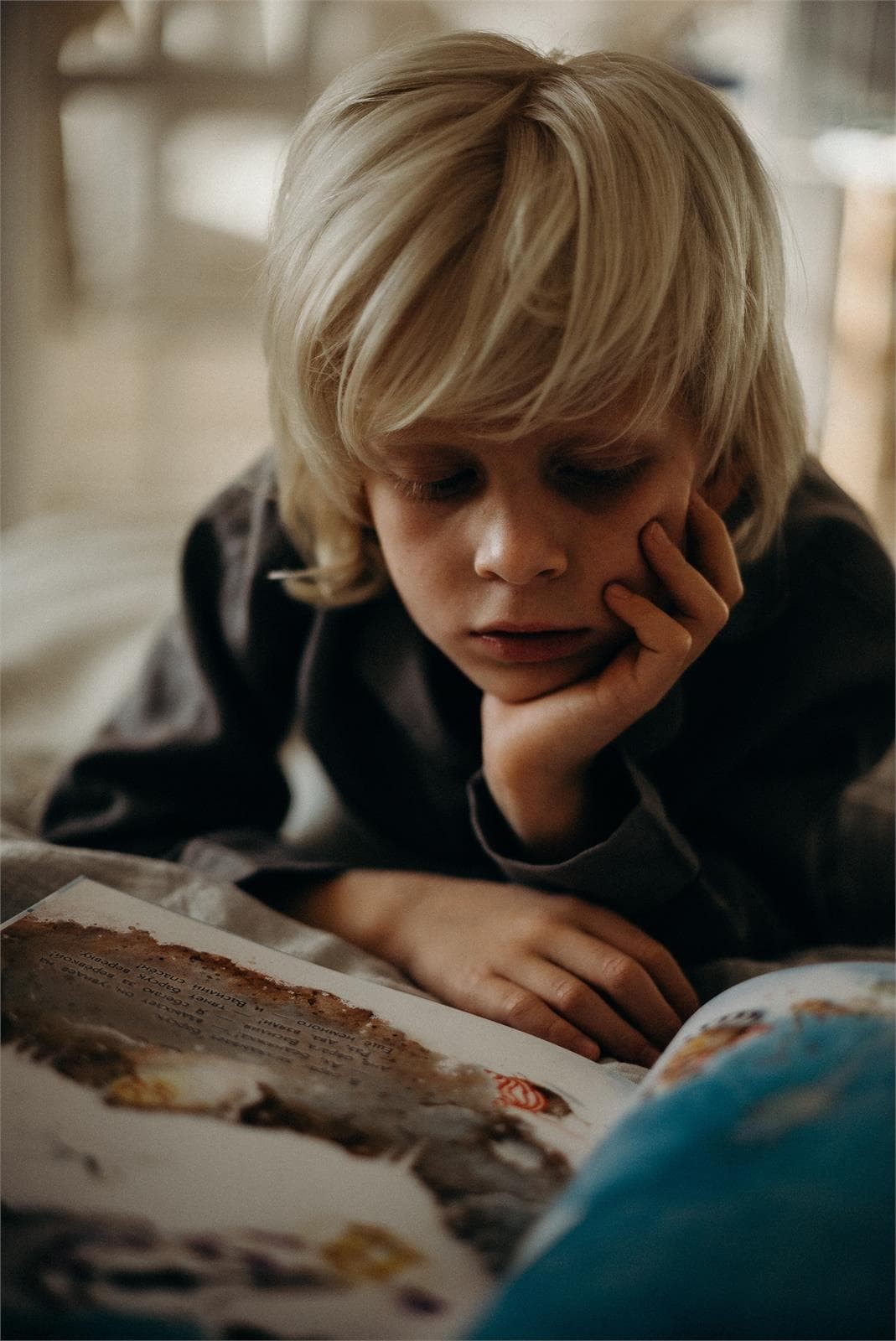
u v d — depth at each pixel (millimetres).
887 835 877
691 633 595
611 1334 313
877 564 785
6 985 492
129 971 513
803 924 773
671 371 537
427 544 573
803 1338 312
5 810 887
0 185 1915
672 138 551
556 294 503
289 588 799
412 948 650
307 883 720
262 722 853
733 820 753
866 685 767
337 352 566
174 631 879
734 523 691
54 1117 424
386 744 826
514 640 586
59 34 2139
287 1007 506
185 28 2299
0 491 2014
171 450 2357
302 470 730
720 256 559
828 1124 372
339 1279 362
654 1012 592
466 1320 348
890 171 1754
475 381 501
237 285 2473
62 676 1104
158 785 813
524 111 554
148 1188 395
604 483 557
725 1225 339
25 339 1989
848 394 1923
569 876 634
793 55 1866
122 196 2346
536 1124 448
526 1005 576
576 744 607
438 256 517
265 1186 400
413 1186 406
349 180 557
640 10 2436
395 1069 474
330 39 2396
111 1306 346
